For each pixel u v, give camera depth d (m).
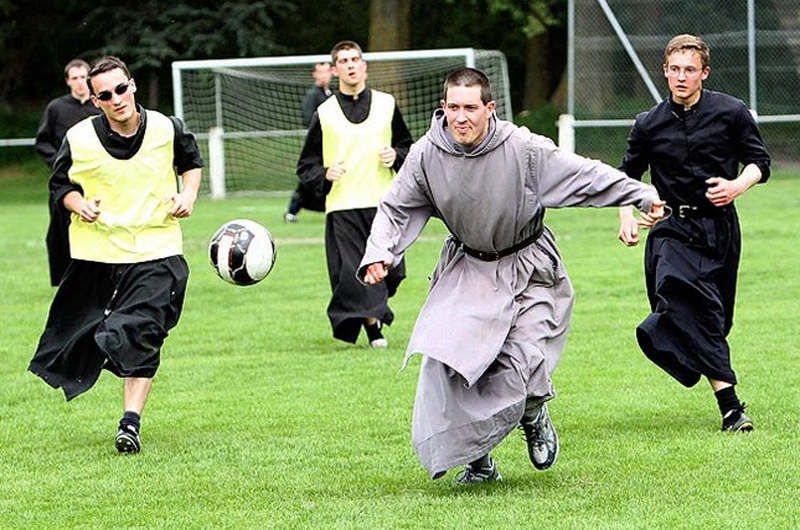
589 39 44.53
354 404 14.06
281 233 33.25
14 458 12.09
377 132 18.16
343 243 17.84
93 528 9.73
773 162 45.66
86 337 12.44
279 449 12.12
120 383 15.88
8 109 64.38
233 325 19.86
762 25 44.16
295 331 19.27
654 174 12.62
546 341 10.27
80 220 12.56
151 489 10.80
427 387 10.14
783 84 44.34
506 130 10.09
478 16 66.69
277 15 62.38
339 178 17.83
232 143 50.44
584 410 13.41
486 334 10.04
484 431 9.95
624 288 22.03
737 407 12.30
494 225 10.17
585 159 10.11
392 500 10.24
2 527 9.83
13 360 17.47
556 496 10.16
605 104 44.53
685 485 10.37
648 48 44.28
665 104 12.45
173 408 14.12
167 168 12.64
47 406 14.56
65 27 65.81
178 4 60.50
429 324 10.16
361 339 18.83
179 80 47.66
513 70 68.94
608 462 11.22
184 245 31.14
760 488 10.20
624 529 9.18
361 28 67.81
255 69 51.53
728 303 12.71
